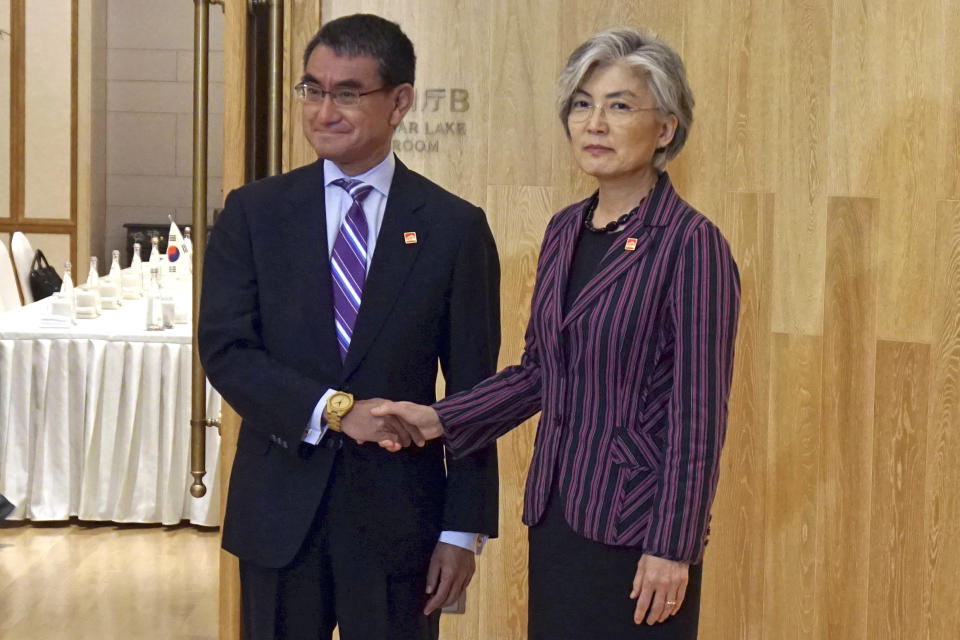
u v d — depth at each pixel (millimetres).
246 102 3078
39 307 5809
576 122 1940
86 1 9625
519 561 3344
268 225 2064
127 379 5137
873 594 3160
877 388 3141
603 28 3236
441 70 3285
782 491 3229
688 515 1796
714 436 1814
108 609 4309
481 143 3299
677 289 1841
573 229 1995
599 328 1873
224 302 2041
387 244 2059
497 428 2064
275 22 3033
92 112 9789
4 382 5141
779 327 3211
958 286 3045
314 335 2029
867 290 3137
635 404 1876
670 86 1890
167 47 10289
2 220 9648
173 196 10438
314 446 2023
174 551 5043
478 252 2119
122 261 10445
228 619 3137
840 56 3111
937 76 3033
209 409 5164
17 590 4480
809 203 3162
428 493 2109
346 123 2002
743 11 3172
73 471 5215
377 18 2033
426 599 2135
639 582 1829
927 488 3098
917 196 3072
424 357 2092
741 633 3273
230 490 2115
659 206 1907
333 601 2098
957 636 3076
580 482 1882
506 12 3260
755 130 3188
